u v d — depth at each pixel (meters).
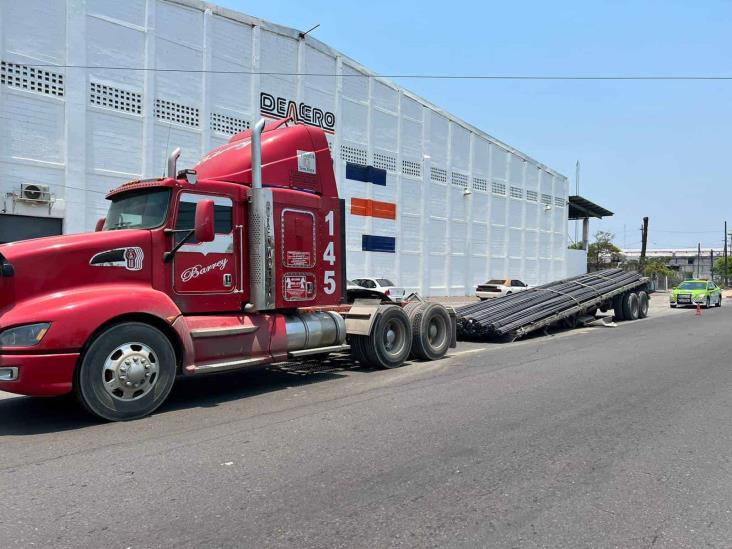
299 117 25.61
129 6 19.70
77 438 5.69
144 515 3.86
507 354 12.14
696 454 5.27
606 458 5.13
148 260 6.86
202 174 8.38
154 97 20.38
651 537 3.61
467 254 37.53
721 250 107.31
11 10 17.17
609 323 19.58
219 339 7.32
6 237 17.36
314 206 8.77
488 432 5.92
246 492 4.26
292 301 8.38
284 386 8.45
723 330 17.45
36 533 3.58
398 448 5.36
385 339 9.97
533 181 44.50
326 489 4.33
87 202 18.77
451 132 35.97
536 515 3.91
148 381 6.50
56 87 18.12
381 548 3.42
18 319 5.78
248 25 23.42
